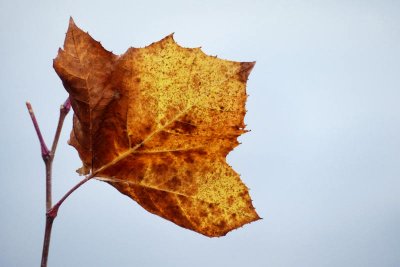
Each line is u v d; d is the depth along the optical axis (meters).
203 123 0.47
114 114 0.47
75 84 0.46
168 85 0.47
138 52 0.47
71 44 0.46
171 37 0.47
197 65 0.47
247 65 0.47
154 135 0.47
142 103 0.47
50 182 0.45
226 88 0.47
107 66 0.47
